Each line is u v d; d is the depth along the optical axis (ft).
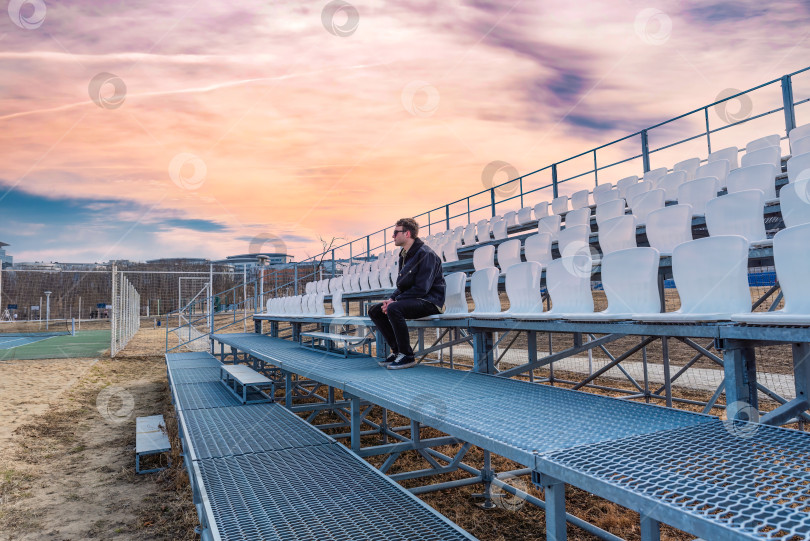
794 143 18.10
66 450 18.79
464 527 11.94
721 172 20.92
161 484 15.17
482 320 13.70
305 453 10.94
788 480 4.67
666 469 5.16
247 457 10.61
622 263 10.72
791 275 7.59
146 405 27.04
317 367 16.29
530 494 13.58
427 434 20.45
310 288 45.16
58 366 39.83
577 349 13.23
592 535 11.23
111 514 13.07
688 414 7.78
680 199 18.40
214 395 19.98
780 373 22.93
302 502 7.77
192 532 11.82
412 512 7.33
